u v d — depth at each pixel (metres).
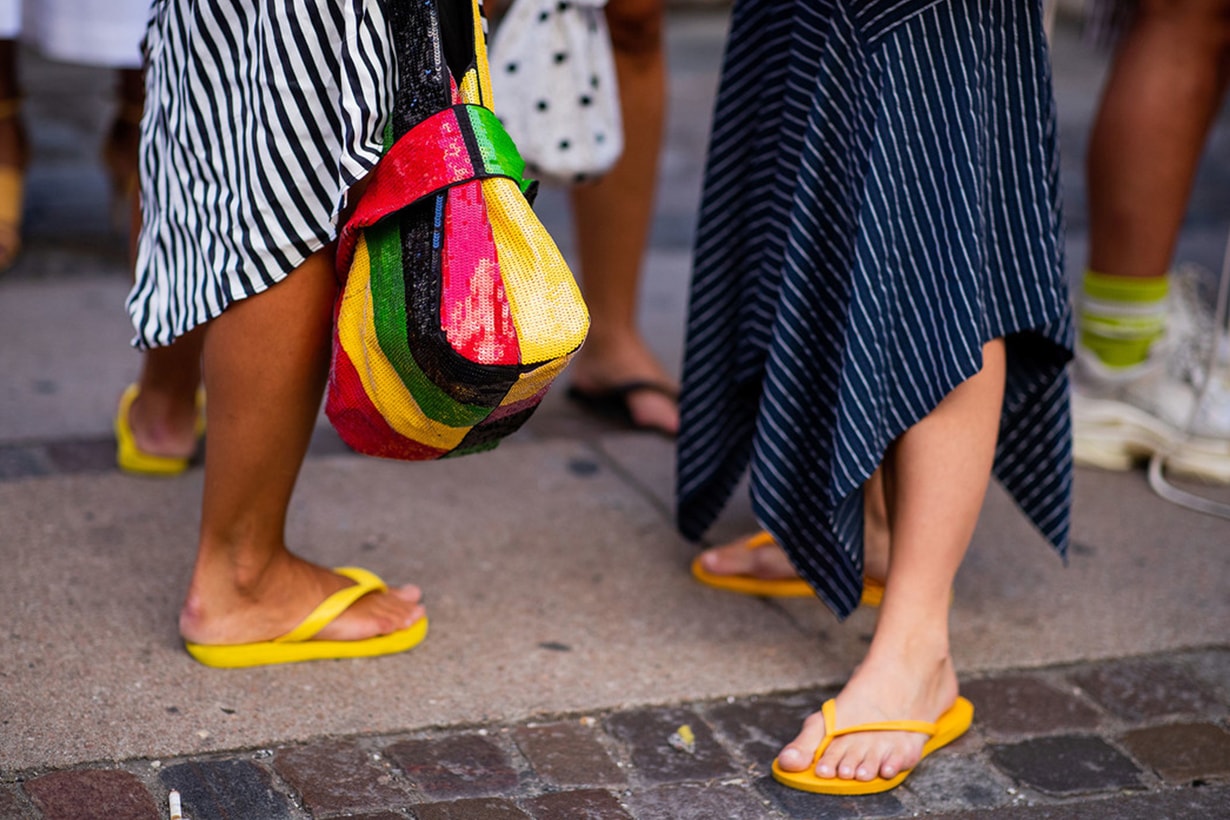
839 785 1.82
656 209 4.74
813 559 2.04
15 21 3.44
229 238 1.72
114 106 5.67
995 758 1.93
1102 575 2.48
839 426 1.83
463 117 1.63
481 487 2.70
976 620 2.29
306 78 1.63
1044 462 2.15
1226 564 2.55
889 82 1.79
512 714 1.94
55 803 1.66
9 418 2.84
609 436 3.03
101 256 3.92
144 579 2.22
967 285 1.80
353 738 1.86
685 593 2.34
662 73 2.94
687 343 2.27
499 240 1.62
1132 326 2.95
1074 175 5.28
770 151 2.12
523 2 2.53
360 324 1.65
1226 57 2.80
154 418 2.55
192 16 1.68
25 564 2.23
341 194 1.62
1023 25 1.84
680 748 1.90
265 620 2.00
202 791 1.72
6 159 3.68
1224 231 4.69
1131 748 1.97
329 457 2.79
